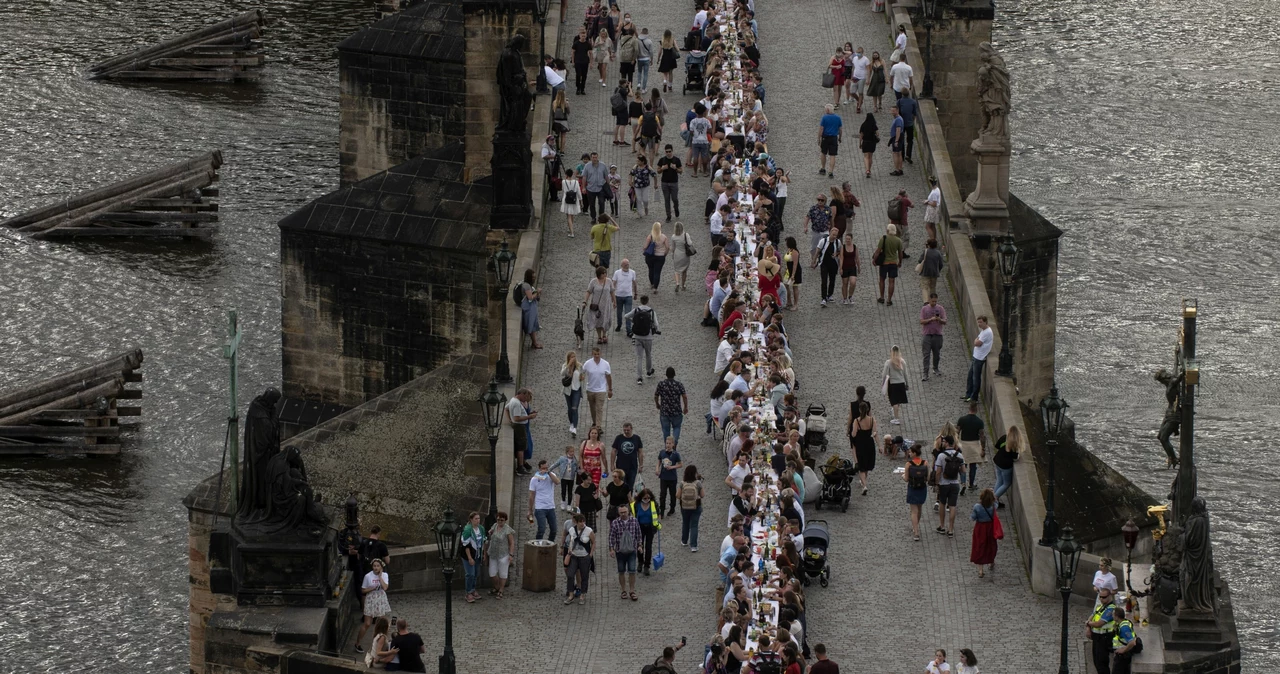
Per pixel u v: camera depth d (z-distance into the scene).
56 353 171.25
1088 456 128.12
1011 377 129.25
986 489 116.81
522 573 117.12
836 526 120.50
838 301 142.62
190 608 128.75
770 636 102.38
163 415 160.25
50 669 126.19
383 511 127.12
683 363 135.50
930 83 167.25
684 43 179.62
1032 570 115.06
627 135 165.88
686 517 117.94
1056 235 155.12
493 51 162.12
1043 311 156.75
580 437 128.38
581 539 113.25
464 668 109.31
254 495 109.44
